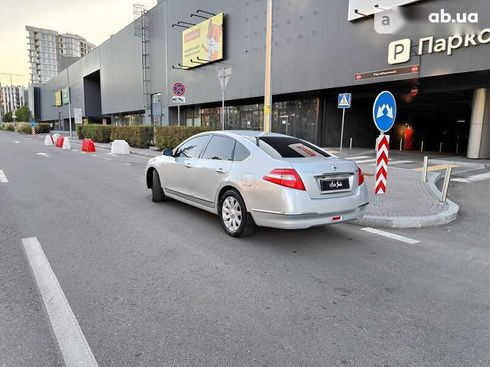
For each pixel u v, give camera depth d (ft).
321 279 12.78
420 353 8.67
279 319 10.06
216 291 11.65
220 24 84.28
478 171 43.32
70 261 13.84
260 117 87.61
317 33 62.59
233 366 8.03
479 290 12.15
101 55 161.48
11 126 258.98
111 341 8.85
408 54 49.47
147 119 124.26
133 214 21.15
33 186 29.71
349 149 69.92
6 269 12.97
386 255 15.34
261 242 16.61
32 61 455.63
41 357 8.20
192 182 19.92
